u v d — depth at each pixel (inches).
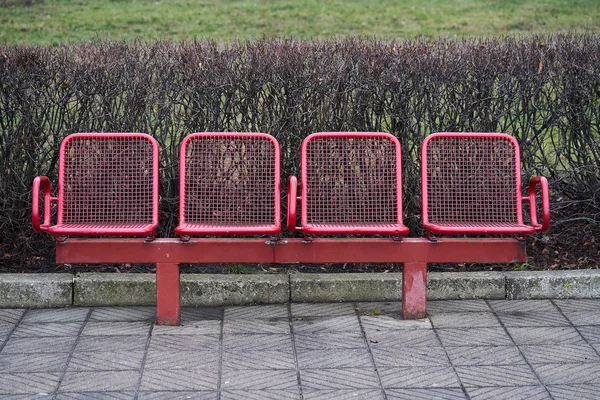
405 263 216.7
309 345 201.8
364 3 784.9
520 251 215.5
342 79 246.1
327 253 214.1
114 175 222.5
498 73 250.4
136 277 232.4
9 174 252.8
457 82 247.8
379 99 247.6
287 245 213.2
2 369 186.4
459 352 197.5
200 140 222.4
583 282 235.3
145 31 662.5
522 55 253.6
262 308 229.5
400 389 177.3
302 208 216.7
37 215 207.8
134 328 213.0
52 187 258.7
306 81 245.3
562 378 182.5
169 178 255.9
